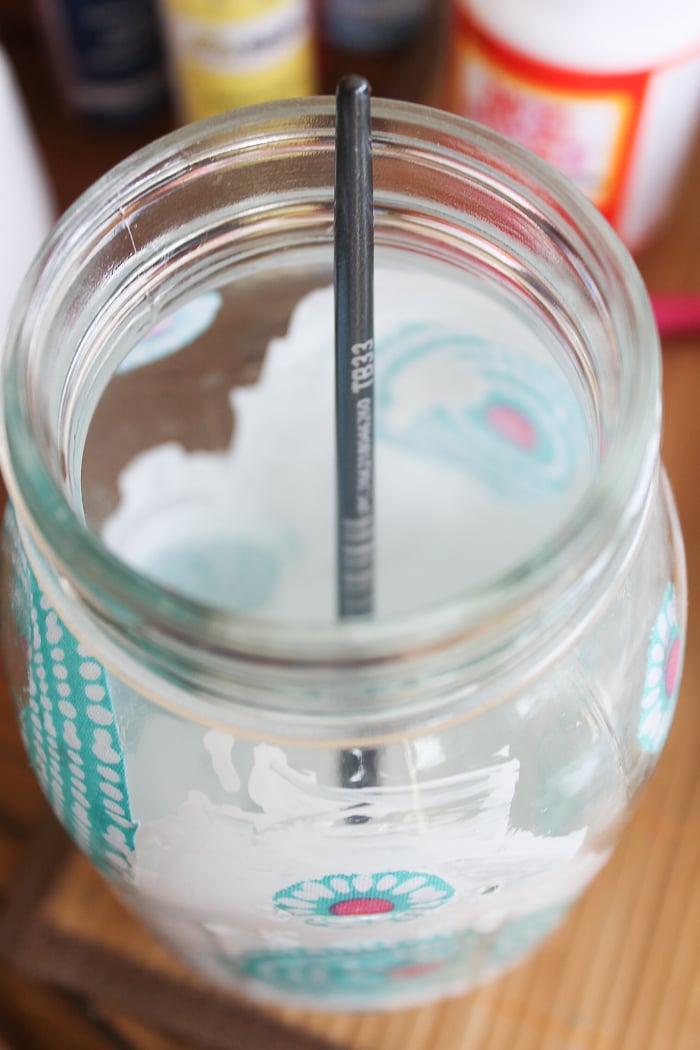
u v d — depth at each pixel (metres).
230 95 0.51
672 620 0.35
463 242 0.34
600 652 0.33
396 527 0.44
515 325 0.39
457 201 0.33
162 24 0.51
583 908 0.44
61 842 0.45
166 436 0.41
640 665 0.34
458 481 0.44
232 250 0.35
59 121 0.55
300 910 0.35
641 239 0.51
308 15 0.51
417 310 0.40
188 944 0.39
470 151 0.33
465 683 0.30
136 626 0.29
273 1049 0.43
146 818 0.33
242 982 0.42
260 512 0.44
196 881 0.34
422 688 0.29
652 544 0.34
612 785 0.35
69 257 0.32
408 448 0.44
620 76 0.46
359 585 0.38
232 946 0.38
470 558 0.43
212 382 0.40
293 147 0.33
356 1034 0.43
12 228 0.46
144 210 0.33
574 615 0.31
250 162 0.33
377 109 0.33
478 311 0.39
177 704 0.31
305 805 0.32
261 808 0.33
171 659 0.29
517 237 0.33
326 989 0.41
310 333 0.40
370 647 0.28
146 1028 0.45
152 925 0.39
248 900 0.34
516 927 0.39
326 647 0.28
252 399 0.41
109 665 0.32
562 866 0.36
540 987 0.43
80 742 0.33
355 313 0.32
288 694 0.29
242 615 0.28
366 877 0.34
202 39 0.50
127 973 0.44
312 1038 0.43
